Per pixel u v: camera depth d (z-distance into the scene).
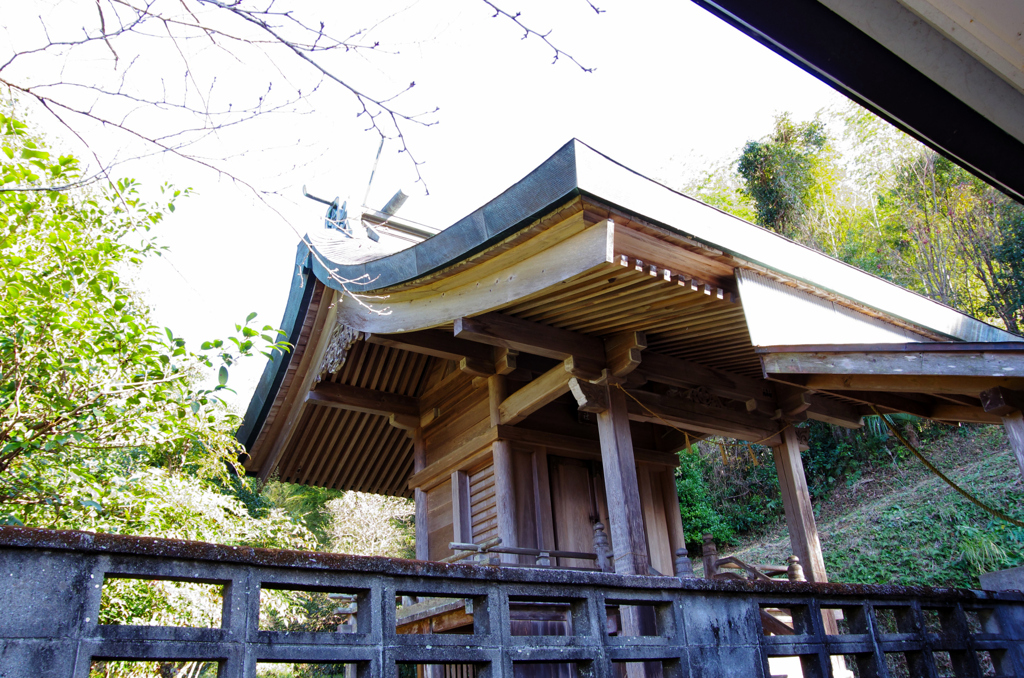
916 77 1.81
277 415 9.24
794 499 7.66
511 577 3.26
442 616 6.83
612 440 6.50
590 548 7.97
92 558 2.22
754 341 5.31
